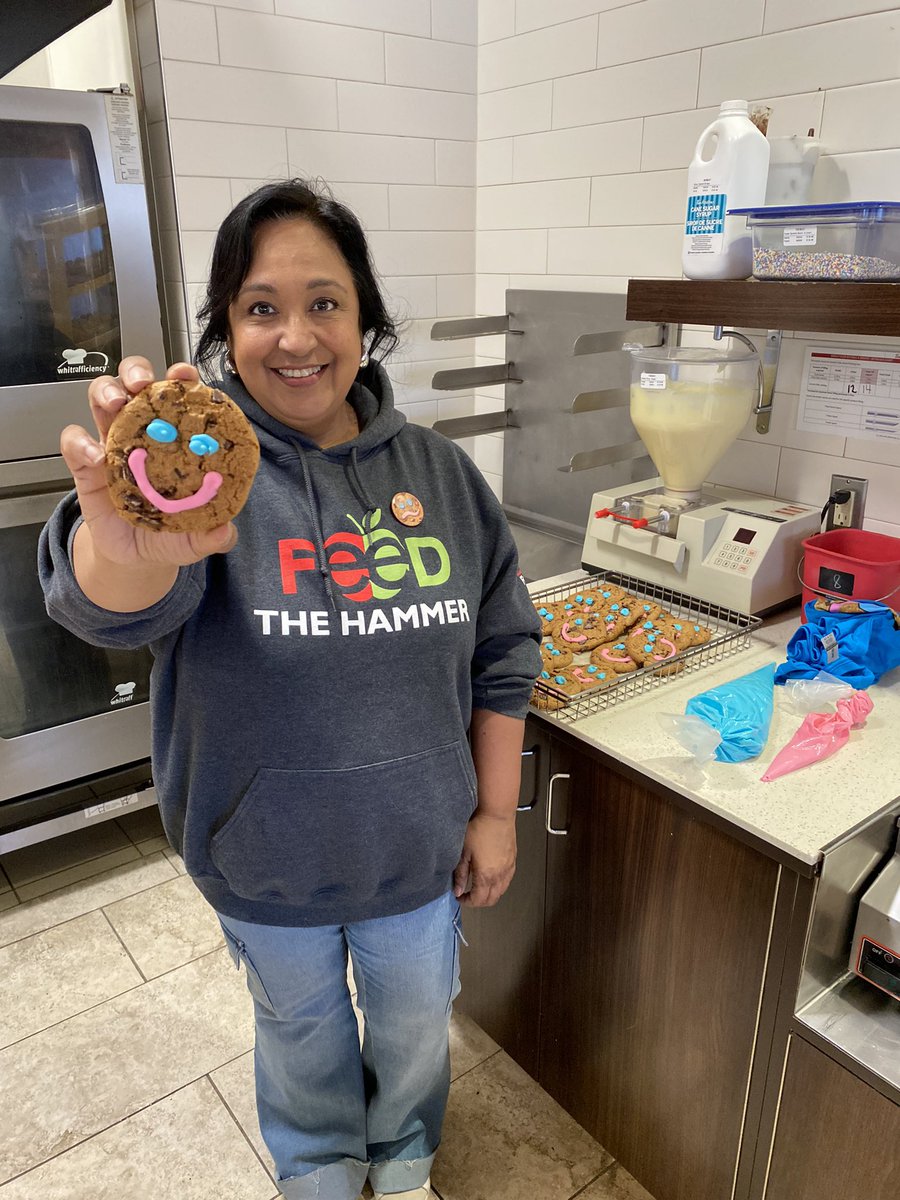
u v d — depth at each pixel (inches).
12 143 66.1
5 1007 71.0
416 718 41.3
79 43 88.0
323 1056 50.0
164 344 81.9
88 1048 67.3
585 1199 56.6
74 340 72.6
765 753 48.6
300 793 39.6
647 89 75.0
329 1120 52.9
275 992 46.7
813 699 51.8
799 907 41.6
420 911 46.8
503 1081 65.4
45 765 80.4
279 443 41.3
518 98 88.1
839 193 61.7
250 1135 60.7
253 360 39.8
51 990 72.7
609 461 78.7
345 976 49.6
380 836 41.3
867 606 56.1
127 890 84.4
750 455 73.5
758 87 66.6
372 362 47.0
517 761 49.2
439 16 88.4
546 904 57.7
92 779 84.2
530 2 83.9
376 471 43.5
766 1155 47.2
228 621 38.5
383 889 44.1
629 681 55.7
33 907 82.1
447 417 102.5
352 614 39.6
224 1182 57.6
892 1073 40.3
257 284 38.7
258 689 38.7
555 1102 63.6
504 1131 61.3
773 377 69.5
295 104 82.7
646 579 69.4
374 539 41.6
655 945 50.3
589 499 90.1
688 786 45.4
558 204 86.4
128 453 26.8
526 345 92.9
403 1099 53.4
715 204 59.0
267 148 82.4
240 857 41.0
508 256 94.2
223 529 29.1
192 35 75.9
